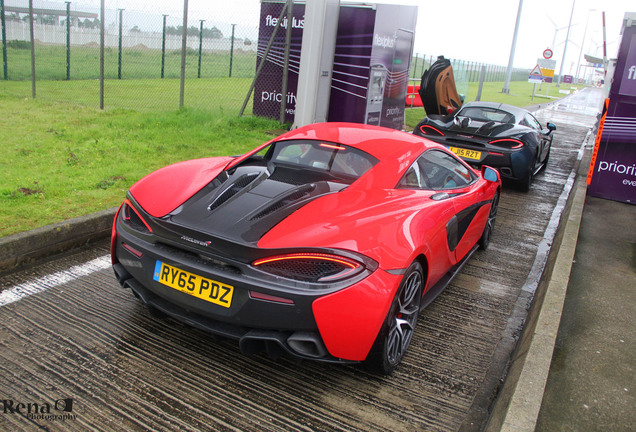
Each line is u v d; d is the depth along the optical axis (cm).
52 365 257
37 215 417
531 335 302
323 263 239
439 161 384
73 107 962
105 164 598
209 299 251
